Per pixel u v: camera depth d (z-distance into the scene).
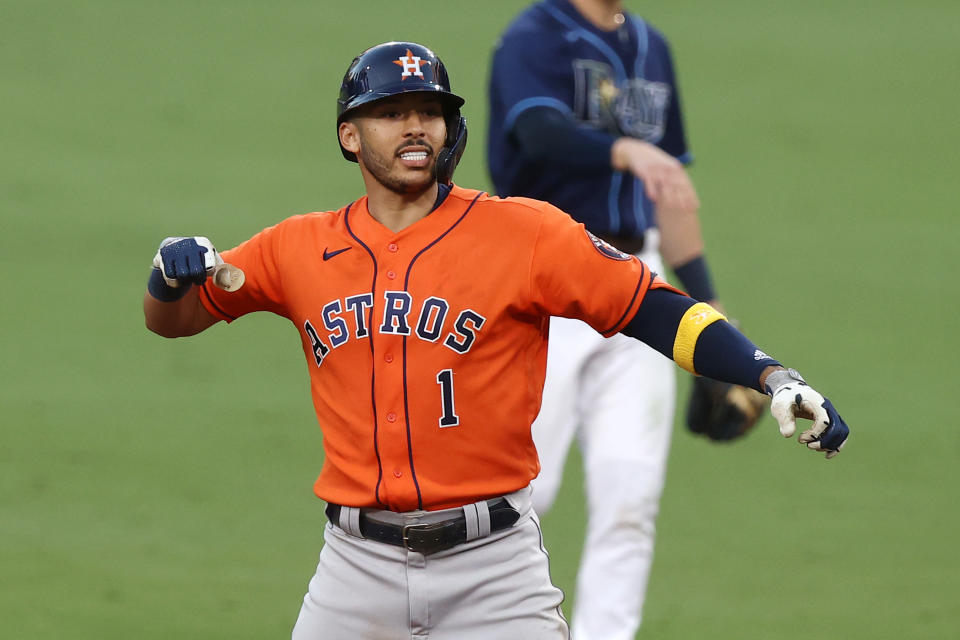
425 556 13.70
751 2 83.81
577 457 29.47
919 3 85.75
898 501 27.17
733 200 50.00
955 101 64.88
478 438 13.53
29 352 34.44
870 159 55.88
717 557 24.55
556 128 19.58
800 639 21.17
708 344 13.20
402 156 13.31
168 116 58.28
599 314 13.51
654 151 18.64
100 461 28.17
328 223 13.95
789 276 41.97
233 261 14.24
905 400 32.50
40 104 59.19
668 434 20.19
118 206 46.44
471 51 67.31
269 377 33.50
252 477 27.64
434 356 13.36
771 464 29.17
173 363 34.16
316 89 63.06
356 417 13.60
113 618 21.39
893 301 39.91
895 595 22.92
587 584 19.59
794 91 65.56
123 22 73.31
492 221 13.52
